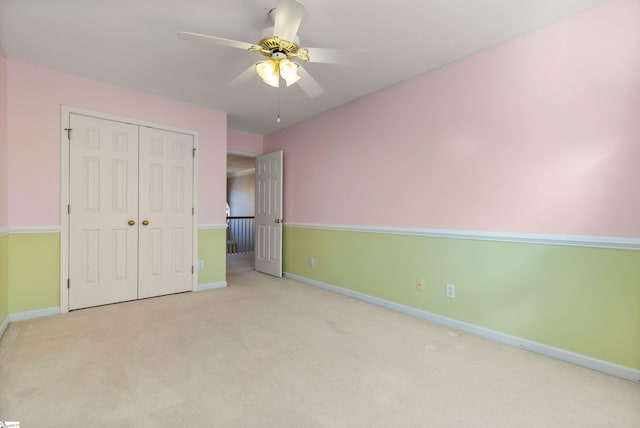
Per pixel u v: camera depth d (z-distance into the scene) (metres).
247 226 7.53
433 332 2.62
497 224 2.47
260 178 5.09
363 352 2.24
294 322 2.82
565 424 1.51
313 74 2.96
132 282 3.40
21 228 2.78
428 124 2.92
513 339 2.37
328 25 2.19
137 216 3.41
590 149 2.04
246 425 1.49
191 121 3.78
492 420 1.54
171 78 3.09
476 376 1.93
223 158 4.05
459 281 2.71
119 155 3.29
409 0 1.93
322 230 4.11
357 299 3.59
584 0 1.94
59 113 2.96
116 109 3.26
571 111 2.12
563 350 2.15
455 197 2.73
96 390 1.74
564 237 2.14
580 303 2.09
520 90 2.34
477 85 2.58
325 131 4.04
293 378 1.89
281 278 4.64
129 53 2.61
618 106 1.94
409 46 2.47
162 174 3.58
